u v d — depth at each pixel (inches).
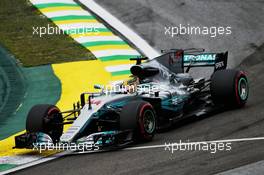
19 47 2795.3
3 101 2212.1
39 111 1585.9
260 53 2516.0
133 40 2748.5
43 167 1411.2
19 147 1540.4
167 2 3186.5
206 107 1813.5
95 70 2434.8
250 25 2842.0
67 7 3127.5
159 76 1748.3
